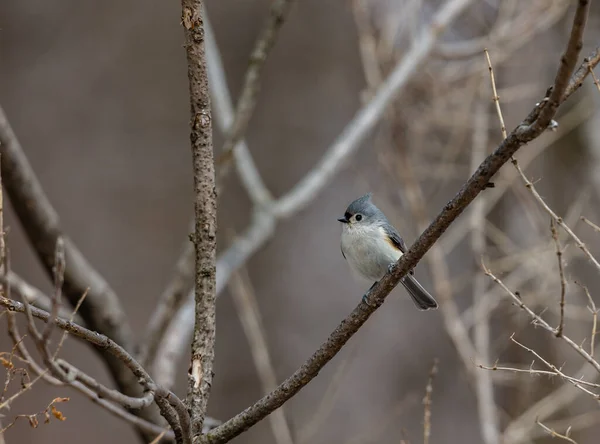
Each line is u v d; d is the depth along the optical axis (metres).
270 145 14.87
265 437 12.79
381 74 11.46
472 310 10.88
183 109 14.84
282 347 13.63
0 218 3.54
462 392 13.93
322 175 9.76
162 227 14.01
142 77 14.80
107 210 13.81
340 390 13.44
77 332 3.56
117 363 6.96
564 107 12.44
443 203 13.87
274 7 8.08
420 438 13.50
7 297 3.67
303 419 12.96
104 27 14.83
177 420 3.93
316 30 15.56
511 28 11.38
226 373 13.49
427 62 11.41
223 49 14.99
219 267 8.80
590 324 10.99
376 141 11.91
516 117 12.56
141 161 14.30
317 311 14.00
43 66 14.36
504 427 11.48
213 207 4.53
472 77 11.40
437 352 14.12
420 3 11.13
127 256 13.58
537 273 10.06
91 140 14.18
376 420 13.32
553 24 12.53
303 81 15.38
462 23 13.30
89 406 12.20
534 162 12.66
